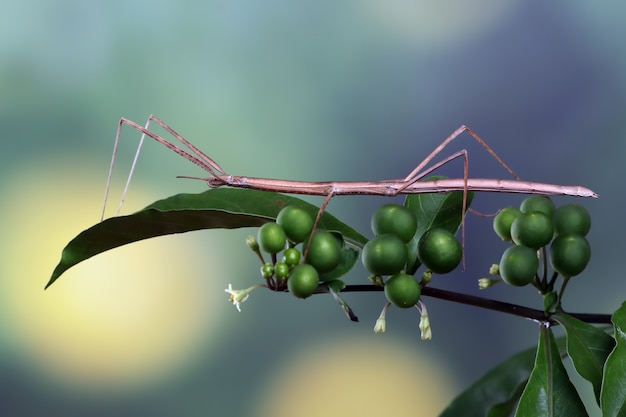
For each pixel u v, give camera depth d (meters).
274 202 0.52
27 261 1.15
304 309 1.14
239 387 1.13
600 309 1.13
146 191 1.17
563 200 1.14
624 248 1.13
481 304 0.50
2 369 1.14
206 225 0.51
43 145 1.17
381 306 1.13
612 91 1.15
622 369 0.48
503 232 0.51
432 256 0.48
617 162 1.14
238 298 0.48
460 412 0.56
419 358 1.12
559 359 0.49
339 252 0.48
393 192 0.58
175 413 1.13
